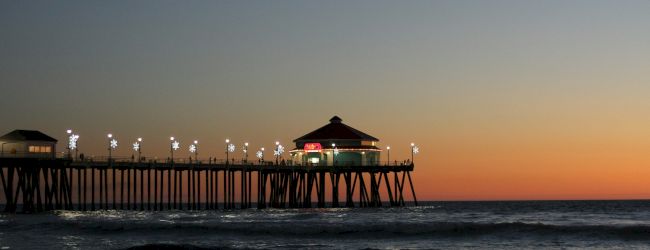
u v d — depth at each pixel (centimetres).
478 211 16888
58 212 12194
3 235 8950
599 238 8531
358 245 8138
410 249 7794
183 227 9250
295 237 8800
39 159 11738
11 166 11750
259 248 7725
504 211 17075
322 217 12225
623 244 8112
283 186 15188
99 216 11831
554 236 8712
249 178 15275
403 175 15888
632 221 11488
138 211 13325
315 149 15688
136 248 7494
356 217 12262
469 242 8388
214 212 13712
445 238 8706
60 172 12388
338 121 16412
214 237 8819
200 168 13525
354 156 15675
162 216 12119
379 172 15625
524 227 9144
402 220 11419
